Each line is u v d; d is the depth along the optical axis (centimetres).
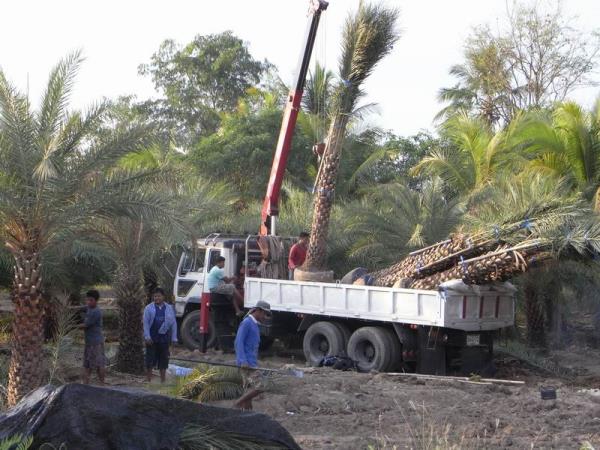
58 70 1134
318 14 1948
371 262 2206
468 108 3903
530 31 3834
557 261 1505
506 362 1686
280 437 724
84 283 2119
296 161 3328
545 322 2056
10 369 1094
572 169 2188
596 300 1955
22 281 1088
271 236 1916
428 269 1585
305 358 1867
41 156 1066
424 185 2269
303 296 1719
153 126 1131
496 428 1006
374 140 3666
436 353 1506
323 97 2277
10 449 632
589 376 1578
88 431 656
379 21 1766
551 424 1047
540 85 3831
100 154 1089
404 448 895
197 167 3300
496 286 1539
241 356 1132
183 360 1605
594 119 2242
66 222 1100
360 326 1653
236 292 1850
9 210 1052
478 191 2116
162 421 684
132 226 1452
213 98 4816
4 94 1083
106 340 2100
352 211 2192
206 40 4831
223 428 705
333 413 1115
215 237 1977
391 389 1305
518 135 2431
